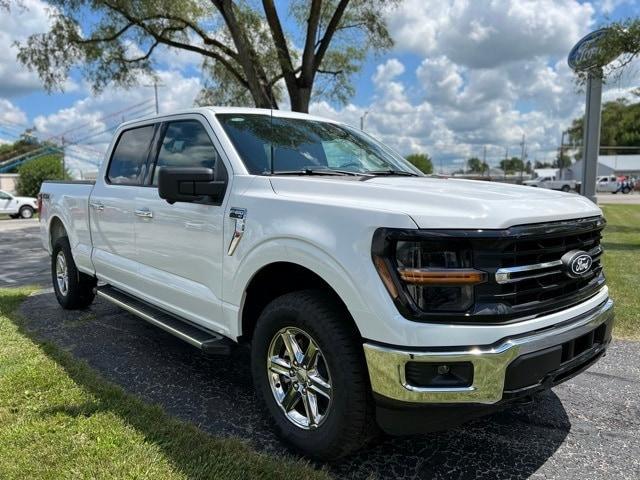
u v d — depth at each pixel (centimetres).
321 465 272
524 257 238
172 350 448
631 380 390
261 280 306
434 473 269
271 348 293
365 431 254
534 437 306
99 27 1479
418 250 225
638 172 6644
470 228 224
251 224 293
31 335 479
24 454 270
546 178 6644
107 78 1570
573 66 1337
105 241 464
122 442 283
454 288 225
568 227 253
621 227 1550
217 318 328
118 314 560
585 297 276
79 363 400
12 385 356
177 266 361
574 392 369
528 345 230
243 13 1459
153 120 421
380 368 231
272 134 360
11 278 845
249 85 1248
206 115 358
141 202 398
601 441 302
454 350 222
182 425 304
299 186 289
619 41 1184
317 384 268
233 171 321
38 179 3881
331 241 248
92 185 495
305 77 1308
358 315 237
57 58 1475
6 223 2322
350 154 389
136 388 368
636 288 672
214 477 253
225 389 368
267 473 257
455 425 239
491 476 266
